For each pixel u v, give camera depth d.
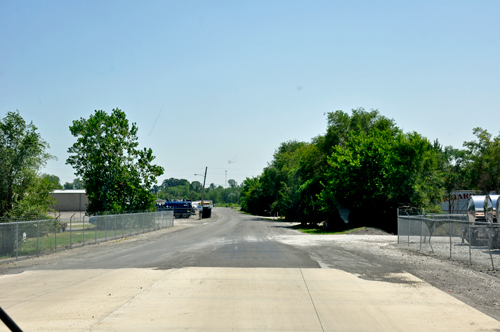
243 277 11.67
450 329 7.05
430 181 37.91
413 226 23.06
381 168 37.28
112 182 39.88
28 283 11.37
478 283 11.03
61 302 8.98
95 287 10.57
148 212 38.00
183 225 49.56
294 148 93.50
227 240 25.39
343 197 38.47
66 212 71.31
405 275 12.11
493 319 7.63
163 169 41.97
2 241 16.30
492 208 21.38
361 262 14.79
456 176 52.88
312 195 46.91
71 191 76.44
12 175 27.61
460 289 10.24
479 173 50.38
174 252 18.47
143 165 41.28
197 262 14.76
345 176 37.84
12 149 27.75
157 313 7.99
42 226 18.94
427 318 7.68
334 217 39.84
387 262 14.86
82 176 40.22
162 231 37.41
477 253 17.34
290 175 59.03
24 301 9.14
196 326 7.17
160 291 9.91
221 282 10.95
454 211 37.44
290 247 20.23
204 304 8.65
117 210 38.47
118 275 12.31
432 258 16.14
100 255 18.12
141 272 12.76
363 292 9.78
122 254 18.30
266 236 29.34
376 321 7.48
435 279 11.53
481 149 50.50
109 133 39.75
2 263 15.79
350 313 7.98
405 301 8.94
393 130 46.22
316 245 21.38
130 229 31.81
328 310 8.20
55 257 17.70
